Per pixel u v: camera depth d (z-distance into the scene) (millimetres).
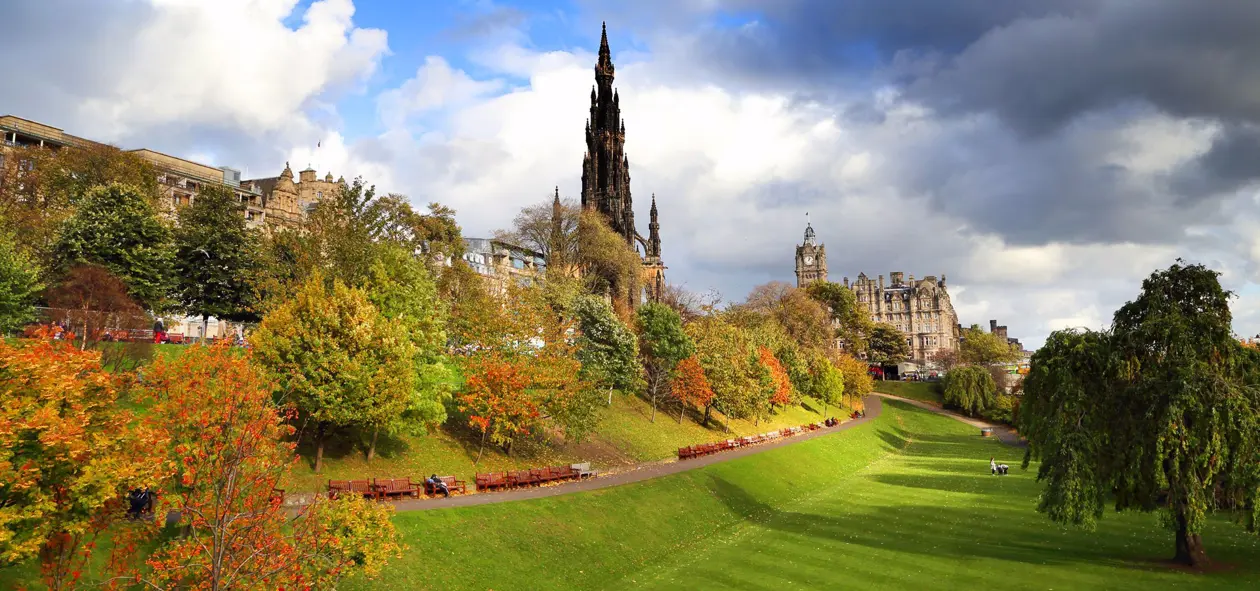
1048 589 33562
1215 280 36750
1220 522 48125
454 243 81062
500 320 59781
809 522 50156
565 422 52906
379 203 66750
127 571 21641
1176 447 34125
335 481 38031
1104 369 37656
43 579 20828
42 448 18906
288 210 139375
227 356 26438
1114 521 49062
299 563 21312
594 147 130125
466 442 51594
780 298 146875
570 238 99875
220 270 65188
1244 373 35719
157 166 110375
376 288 49938
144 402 34938
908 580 35562
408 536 32812
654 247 157625
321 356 38969
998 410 132500
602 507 44094
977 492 62781
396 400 40688
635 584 35469
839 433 96938
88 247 56562
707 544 43688
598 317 72500
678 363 77250
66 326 41125
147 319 50219
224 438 21250
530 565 34750
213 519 20328
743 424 88500
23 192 75750
